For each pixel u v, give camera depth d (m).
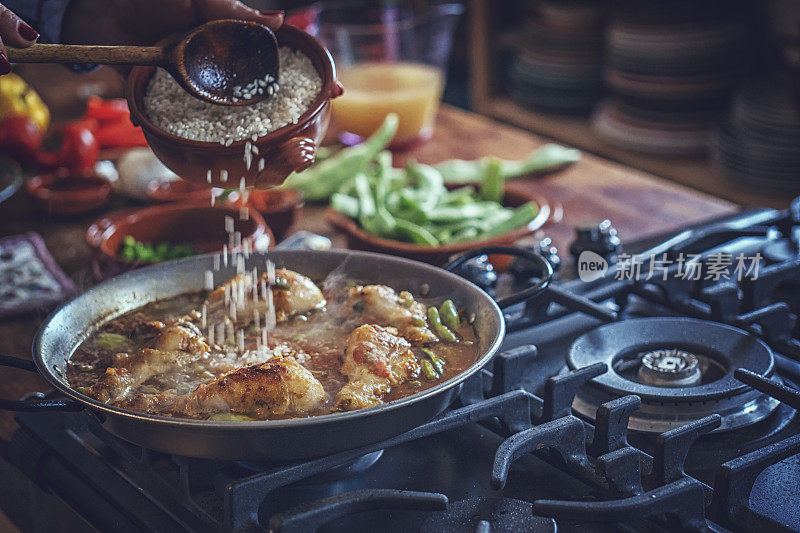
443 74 1.63
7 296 1.18
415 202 1.24
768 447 0.85
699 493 0.82
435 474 0.90
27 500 1.00
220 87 0.91
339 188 1.39
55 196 1.38
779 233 1.20
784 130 1.63
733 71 1.83
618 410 0.87
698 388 0.92
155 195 1.34
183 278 1.03
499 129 1.69
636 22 1.83
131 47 0.89
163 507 0.88
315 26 1.60
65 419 0.99
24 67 2.00
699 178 1.80
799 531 0.83
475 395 0.94
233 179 0.91
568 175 1.46
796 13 1.86
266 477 0.83
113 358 0.94
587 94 2.13
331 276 1.04
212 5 1.01
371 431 0.83
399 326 0.96
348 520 0.86
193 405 0.87
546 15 2.11
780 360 1.00
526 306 1.07
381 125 1.51
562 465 0.89
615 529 0.84
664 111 1.87
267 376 0.86
